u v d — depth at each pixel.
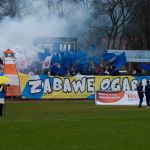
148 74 113.06
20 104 83.06
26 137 39.91
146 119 55.00
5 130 44.06
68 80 96.38
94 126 47.66
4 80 59.84
